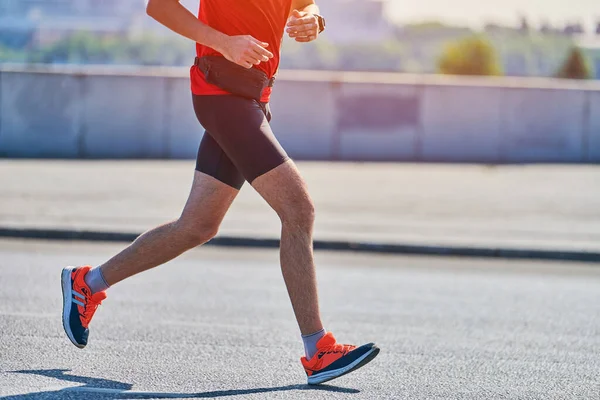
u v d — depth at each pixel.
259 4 4.51
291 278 4.52
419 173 20.09
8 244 10.60
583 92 23.52
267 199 4.45
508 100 23.28
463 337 6.32
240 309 7.07
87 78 22.09
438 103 23.14
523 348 5.99
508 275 9.72
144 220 11.88
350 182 17.70
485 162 23.33
